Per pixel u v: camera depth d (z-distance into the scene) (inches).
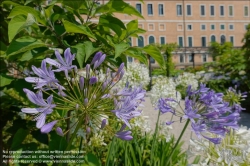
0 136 107.9
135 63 137.6
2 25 112.0
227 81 541.3
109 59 76.0
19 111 106.1
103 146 126.6
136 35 88.7
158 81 145.5
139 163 120.8
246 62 498.0
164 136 145.3
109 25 79.0
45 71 49.0
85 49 68.3
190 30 1841.8
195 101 62.7
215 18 1884.8
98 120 53.7
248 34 500.4
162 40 1786.4
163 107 65.3
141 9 1754.4
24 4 93.7
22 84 83.1
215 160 71.2
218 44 935.7
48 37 76.2
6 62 105.0
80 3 79.0
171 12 1803.6
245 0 1923.0
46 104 47.3
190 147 77.2
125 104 49.9
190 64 1700.3
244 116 341.7
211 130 60.6
